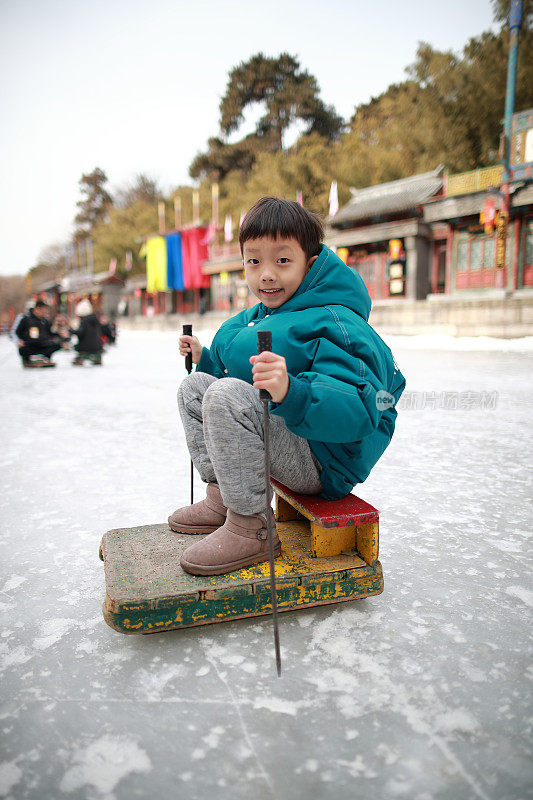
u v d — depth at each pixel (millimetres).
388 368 1607
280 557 1572
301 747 1054
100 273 57438
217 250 34469
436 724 1114
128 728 1111
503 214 18328
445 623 1504
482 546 2051
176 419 5020
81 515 2459
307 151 38438
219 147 49625
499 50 27312
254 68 47562
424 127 31188
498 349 13195
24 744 1071
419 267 22531
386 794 941
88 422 4906
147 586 1391
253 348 1564
